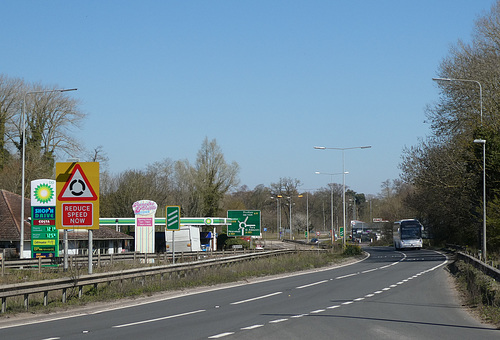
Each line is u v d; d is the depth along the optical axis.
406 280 31.73
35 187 37.53
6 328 15.18
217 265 37.00
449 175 56.03
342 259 56.12
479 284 21.11
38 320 16.80
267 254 51.28
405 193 122.69
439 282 30.34
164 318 16.95
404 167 61.00
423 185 59.94
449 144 55.97
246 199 159.12
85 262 39.41
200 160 94.19
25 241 49.28
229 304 20.78
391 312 17.81
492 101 50.75
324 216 164.88
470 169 48.53
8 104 60.50
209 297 23.66
